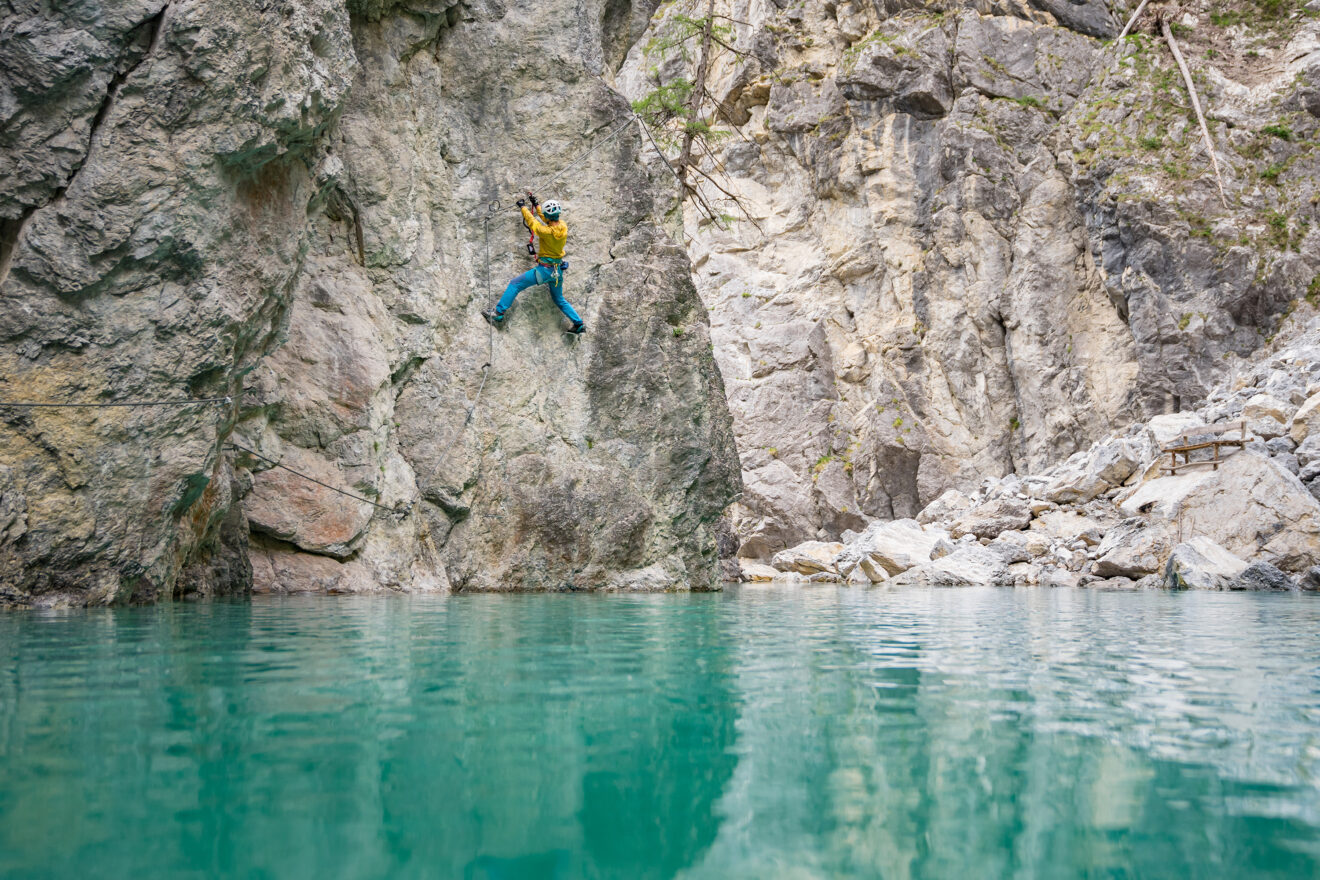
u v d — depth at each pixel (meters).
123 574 6.79
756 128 31.48
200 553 8.24
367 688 2.97
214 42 6.71
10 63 6.19
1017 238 27.45
